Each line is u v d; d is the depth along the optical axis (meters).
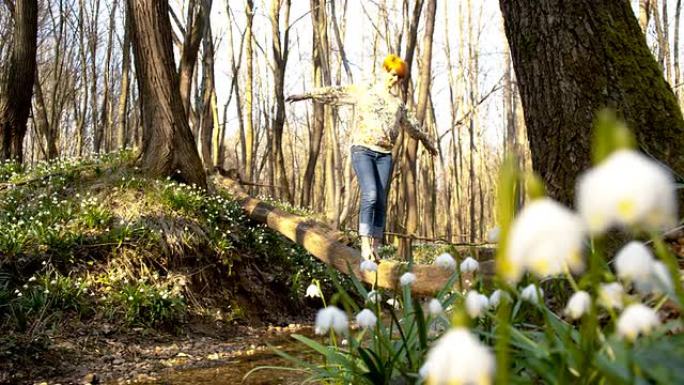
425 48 11.70
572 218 0.72
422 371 1.71
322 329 1.86
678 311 1.81
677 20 17.91
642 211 0.64
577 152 3.50
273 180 20.09
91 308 5.91
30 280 5.68
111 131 27.30
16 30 9.73
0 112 9.55
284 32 16.36
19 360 4.79
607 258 2.88
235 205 8.62
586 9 3.57
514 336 1.70
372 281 5.13
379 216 5.38
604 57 3.52
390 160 5.48
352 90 5.57
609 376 1.03
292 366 4.83
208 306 6.88
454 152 25.56
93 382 4.56
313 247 6.90
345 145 25.84
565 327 1.81
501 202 0.76
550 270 0.71
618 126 0.70
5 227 6.23
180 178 8.30
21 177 8.02
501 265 0.74
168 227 7.14
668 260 1.04
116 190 7.48
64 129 34.56
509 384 1.45
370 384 2.48
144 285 6.36
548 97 3.67
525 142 26.05
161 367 5.05
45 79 25.56
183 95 11.46
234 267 7.65
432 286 4.11
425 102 11.78
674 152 3.33
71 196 7.42
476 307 1.90
